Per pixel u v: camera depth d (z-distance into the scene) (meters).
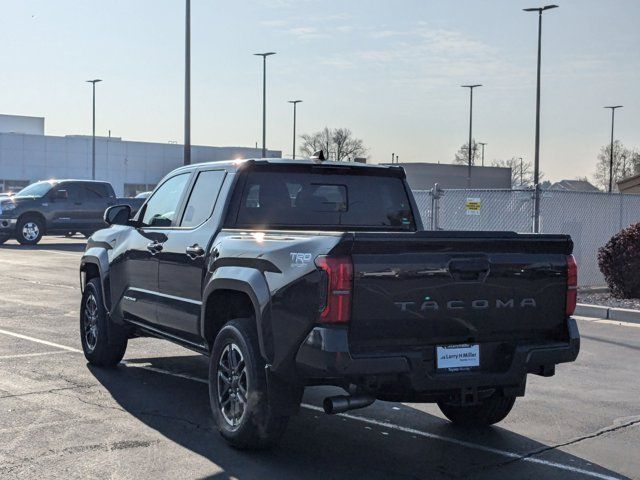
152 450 5.74
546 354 5.55
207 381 7.90
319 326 5.01
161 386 7.66
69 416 6.55
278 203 6.79
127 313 7.85
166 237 7.11
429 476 5.36
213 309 6.33
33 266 19.33
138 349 9.55
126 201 29.33
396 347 5.16
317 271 5.01
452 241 5.21
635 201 18.48
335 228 7.02
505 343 5.54
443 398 5.62
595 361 9.32
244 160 6.70
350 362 4.94
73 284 15.77
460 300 5.27
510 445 6.09
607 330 11.56
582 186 86.94
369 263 5.01
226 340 5.93
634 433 6.45
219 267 6.10
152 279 7.30
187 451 5.75
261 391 5.53
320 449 5.89
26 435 6.01
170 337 7.19
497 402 6.28
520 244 5.47
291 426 6.50
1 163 73.25
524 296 5.51
